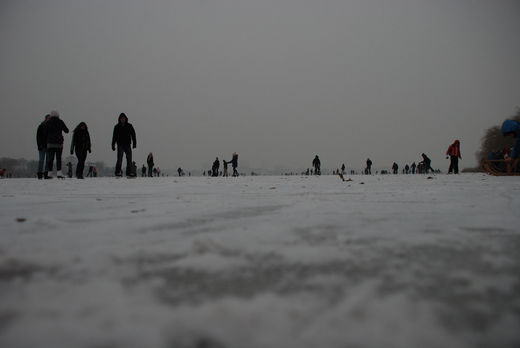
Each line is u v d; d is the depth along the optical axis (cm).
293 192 504
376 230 180
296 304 82
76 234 175
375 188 584
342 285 95
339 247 141
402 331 68
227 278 102
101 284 97
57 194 486
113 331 69
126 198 414
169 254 130
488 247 139
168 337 67
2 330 70
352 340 65
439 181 847
